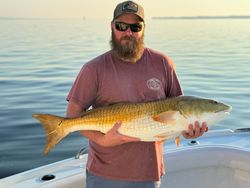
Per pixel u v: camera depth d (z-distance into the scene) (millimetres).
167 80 1260
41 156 2682
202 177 1643
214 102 1153
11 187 1376
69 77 5871
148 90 1207
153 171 1227
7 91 4797
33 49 10555
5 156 2678
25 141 2945
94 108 1172
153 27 31828
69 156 2674
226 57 9180
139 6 1204
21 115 3643
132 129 1140
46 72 6391
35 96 4492
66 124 1179
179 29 27328
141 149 1201
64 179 1436
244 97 4672
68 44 12375
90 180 1245
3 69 6703
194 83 5602
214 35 19312
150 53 1247
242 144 1788
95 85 1196
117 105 1154
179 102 1131
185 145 1721
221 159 1643
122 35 1194
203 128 1143
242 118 3695
